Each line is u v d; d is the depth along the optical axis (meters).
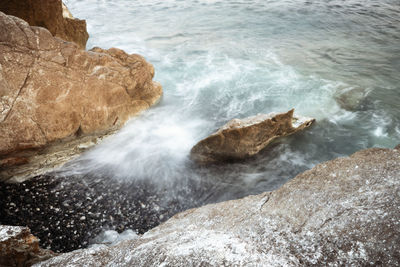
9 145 5.44
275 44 13.96
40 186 5.75
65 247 4.58
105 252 2.75
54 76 5.96
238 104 9.11
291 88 9.95
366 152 3.58
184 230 3.05
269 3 20.39
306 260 2.32
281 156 6.80
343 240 2.46
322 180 3.34
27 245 3.24
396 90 9.82
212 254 2.23
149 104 8.44
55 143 6.11
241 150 6.57
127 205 5.50
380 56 12.60
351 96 9.39
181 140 7.46
